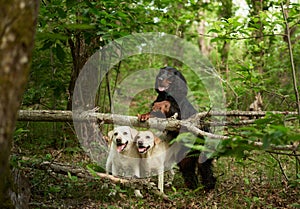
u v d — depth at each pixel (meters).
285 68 7.50
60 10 4.04
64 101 7.06
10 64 1.64
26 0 1.70
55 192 4.16
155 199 4.29
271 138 2.29
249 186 4.70
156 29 8.94
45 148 6.09
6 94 1.64
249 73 5.28
